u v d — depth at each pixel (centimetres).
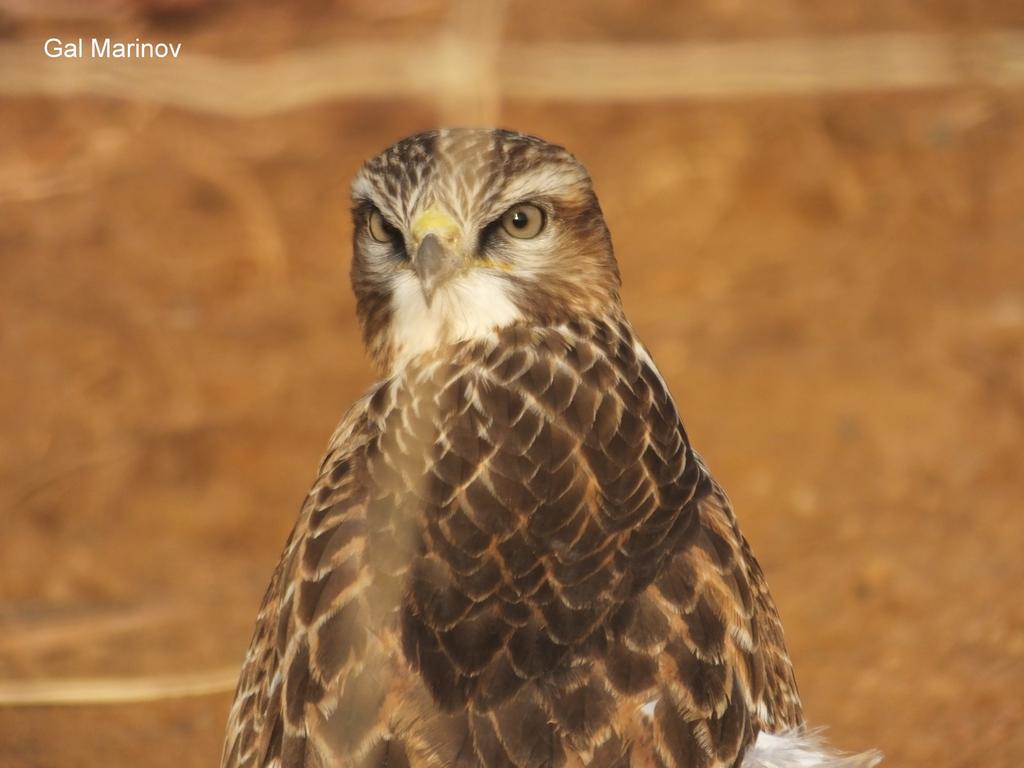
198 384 1759
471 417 762
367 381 1761
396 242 845
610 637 682
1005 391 1673
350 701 662
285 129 2259
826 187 2105
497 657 669
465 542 707
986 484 1541
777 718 742
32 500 1566
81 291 1958
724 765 672
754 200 2091
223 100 1417
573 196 834
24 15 2209
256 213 2091
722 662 692
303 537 730
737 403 1678
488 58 845
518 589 691
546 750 649
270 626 743
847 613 1349
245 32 2270
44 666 1280
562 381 780
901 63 1349
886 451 1598
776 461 1586
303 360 1808
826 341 1784
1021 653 1270
